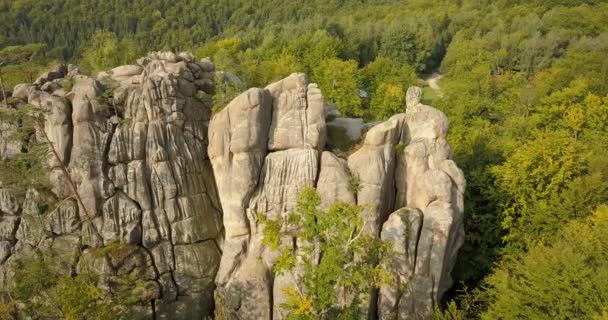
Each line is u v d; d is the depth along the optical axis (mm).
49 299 29125
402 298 30719
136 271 32188
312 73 91562
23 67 44562
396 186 33000
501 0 147500
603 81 75250
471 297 34500
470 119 74375
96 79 33406
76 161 31609
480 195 41031
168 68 33438
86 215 31812
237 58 84375
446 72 114562
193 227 33406
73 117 31438
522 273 30500
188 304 33656
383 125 31531
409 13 144500
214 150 32656
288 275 31047
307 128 31844
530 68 107125
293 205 31641
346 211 25016
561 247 29750
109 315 27922
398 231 30328
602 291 25594
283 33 116625
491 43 113625
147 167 32312
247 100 31062
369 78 95500
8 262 32625
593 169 40656
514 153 42688
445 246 30234
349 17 136500
